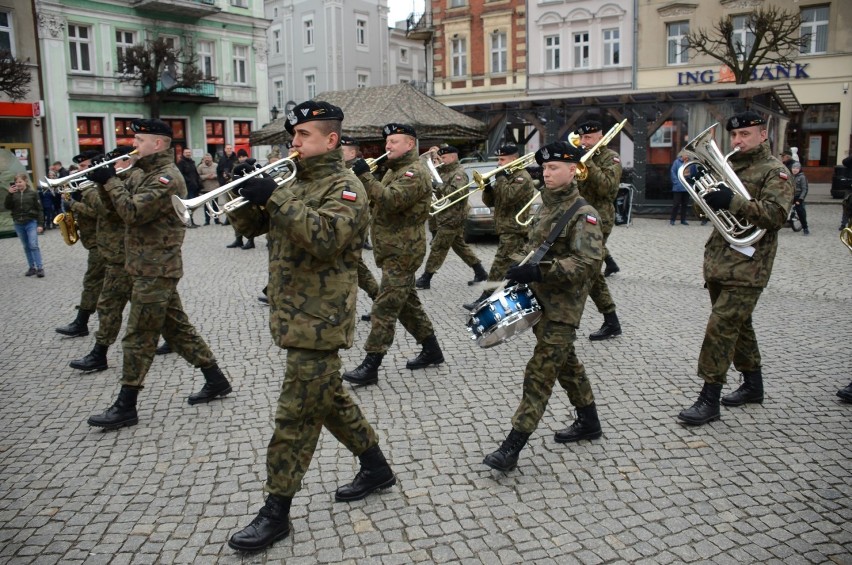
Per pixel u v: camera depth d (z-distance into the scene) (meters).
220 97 32.12
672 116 18.19
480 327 4.02
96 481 4.11
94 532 3.55
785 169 4.57
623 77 30.89
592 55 31.34
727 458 4.26
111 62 28.00
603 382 5.63
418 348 6.70
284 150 18.66
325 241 3.07
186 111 30.89
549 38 32.53
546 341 4.02
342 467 4.21
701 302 8.48
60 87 26.19
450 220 9.26
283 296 3.29
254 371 6.09
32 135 25.27
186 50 30.55
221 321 7.92
